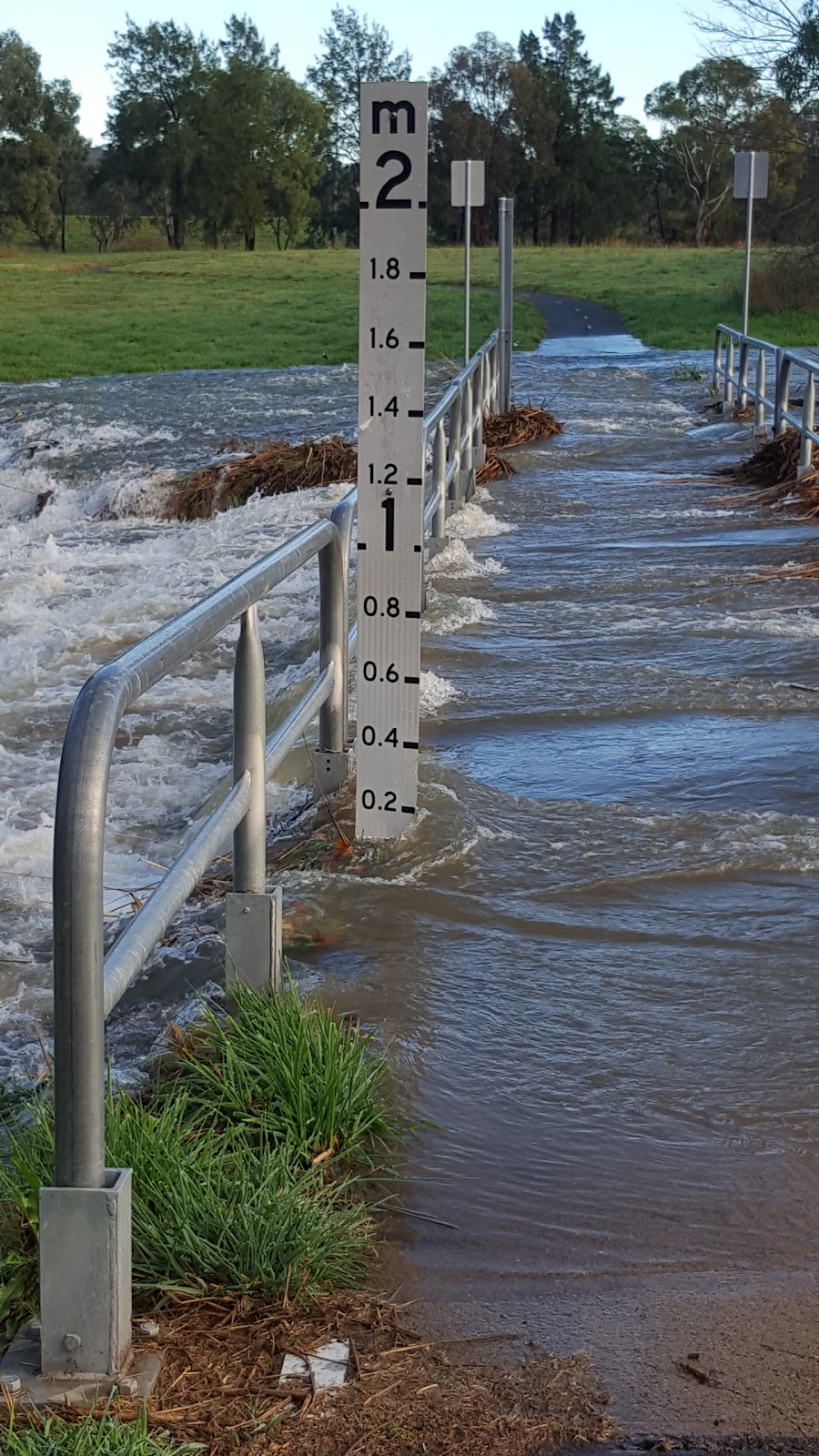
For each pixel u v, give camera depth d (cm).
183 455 1758
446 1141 327
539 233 12488
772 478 1336
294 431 1897
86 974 245
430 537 1009
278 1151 303
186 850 330
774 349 1484
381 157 404
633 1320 264
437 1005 390
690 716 667
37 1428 233
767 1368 249
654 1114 338
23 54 11431
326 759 543
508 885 470
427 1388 246
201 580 1090
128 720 719
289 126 11731
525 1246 290
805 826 516
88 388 2491
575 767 595
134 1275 271
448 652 777
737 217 11038
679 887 470
